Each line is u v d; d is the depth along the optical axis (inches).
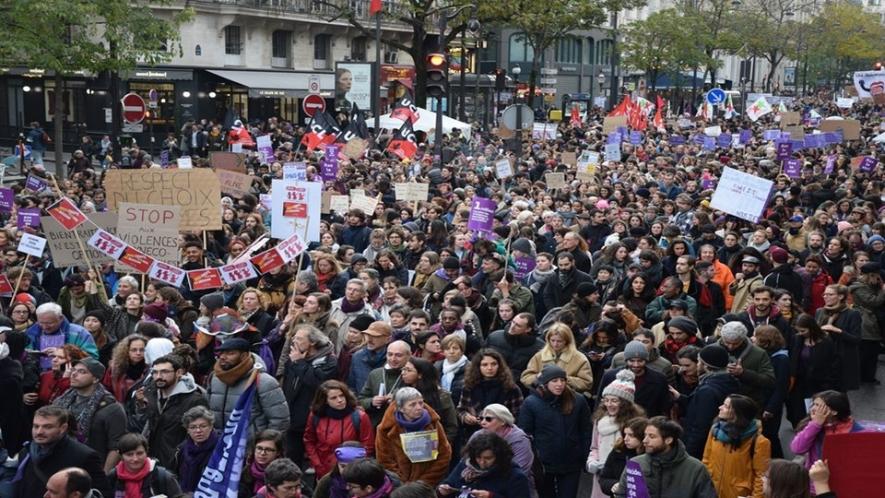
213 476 321.1
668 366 400.2
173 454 356.2
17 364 380.2
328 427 356.2
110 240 496.4
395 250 659.4
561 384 361.7
